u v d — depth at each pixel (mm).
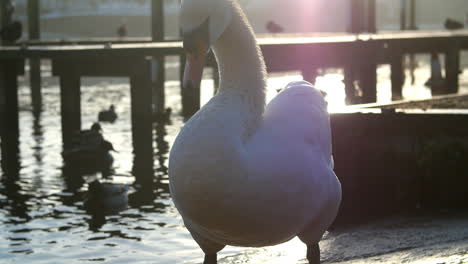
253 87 5230
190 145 4918
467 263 6152
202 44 4941
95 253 10008
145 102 20438
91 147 16734
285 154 5211
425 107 13039
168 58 53531
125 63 20500
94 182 12906
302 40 24891
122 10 90750
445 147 9828
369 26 38438
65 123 20500
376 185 9922
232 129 4984
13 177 15078
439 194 9859
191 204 4996
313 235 5809
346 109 10148
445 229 8492
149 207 12602
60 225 11500
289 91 5949
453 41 30328
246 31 5227
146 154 17672
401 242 7980
